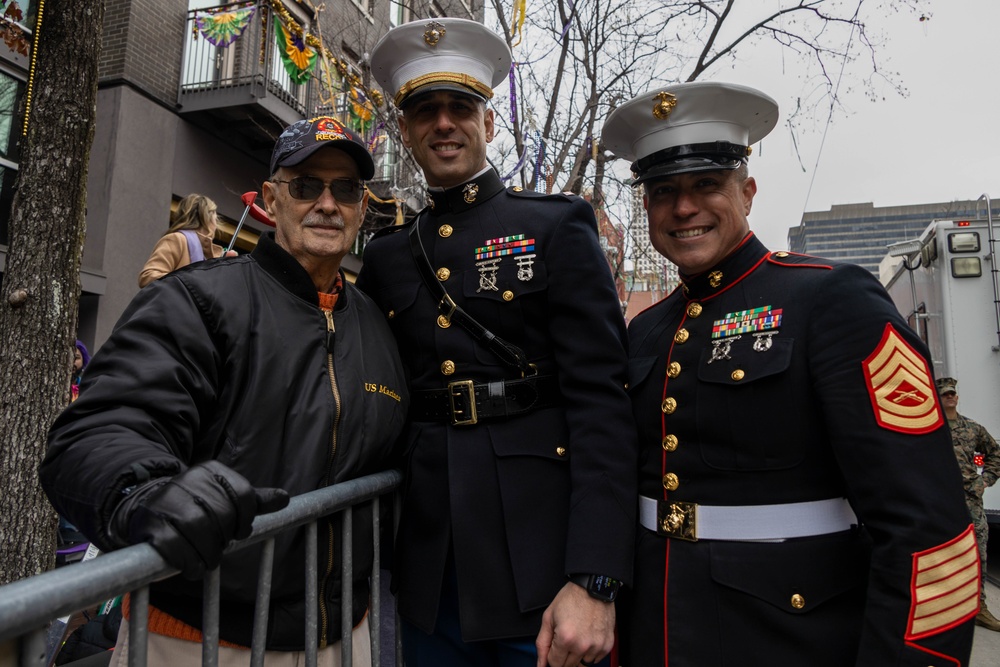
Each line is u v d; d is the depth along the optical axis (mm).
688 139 1597
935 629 1166
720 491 1433
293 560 1325
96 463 1011
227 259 1471
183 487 896
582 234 1687
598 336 1599
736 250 1633
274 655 1324
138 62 7391
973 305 5664
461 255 1769
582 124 5625
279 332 1412
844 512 1397
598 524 1447
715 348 1525
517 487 1593
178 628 1254
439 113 1779
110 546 944
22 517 2414
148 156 7441
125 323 1278
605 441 1523
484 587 1552
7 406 2439
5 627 686
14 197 2568
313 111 8133
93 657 2092
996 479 5039
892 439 1258
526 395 1658
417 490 1678
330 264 1578
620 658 1585
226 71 8367
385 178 7004
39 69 2582
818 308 1410
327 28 8391
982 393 5562
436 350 1725
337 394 1462
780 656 1299
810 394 1386
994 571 6090
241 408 1324
